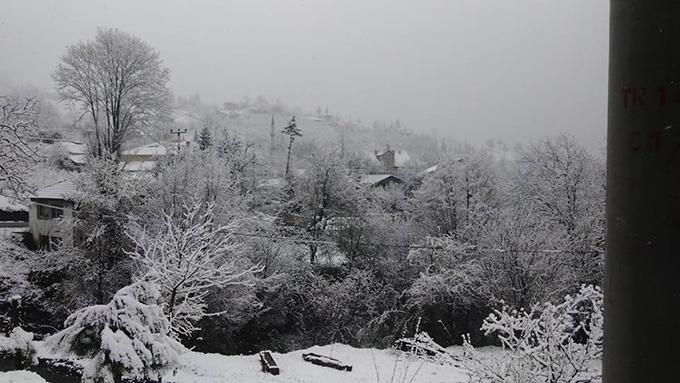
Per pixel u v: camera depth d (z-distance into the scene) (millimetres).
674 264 2547
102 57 35250
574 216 28547
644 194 2619
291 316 29109
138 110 36844
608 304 2826
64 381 13211
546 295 22750
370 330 27516
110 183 26797
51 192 32688
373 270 30922
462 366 8594
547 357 8078
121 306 9492
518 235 24953
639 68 2635
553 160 31422
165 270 16828
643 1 2629
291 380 15547
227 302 24641
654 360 2586
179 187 27906
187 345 24703
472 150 38188
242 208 29234
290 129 61031
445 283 26078
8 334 11844
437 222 32812
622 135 2721
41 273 28172
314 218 33438
